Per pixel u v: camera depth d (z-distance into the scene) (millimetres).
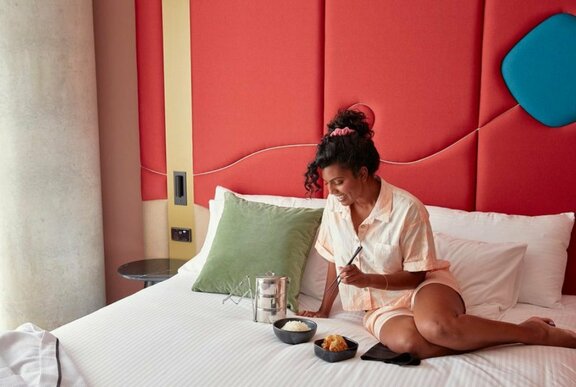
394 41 2609
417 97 2602
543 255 2301
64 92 2891
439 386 1542
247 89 2912
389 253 1976
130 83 3135
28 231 2877
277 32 2818
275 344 1856
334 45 2715
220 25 2924
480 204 2557
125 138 3186
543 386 1534
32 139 2826
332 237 2141
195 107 3031
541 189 2451
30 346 1723
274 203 2770
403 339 1791
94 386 1549
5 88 2787
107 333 1900
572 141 2389
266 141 2908
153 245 3227
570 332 1854
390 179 2688
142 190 3193
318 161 1924
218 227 2582
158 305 2207
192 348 1788
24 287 2918
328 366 1679
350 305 2125
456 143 2574
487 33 2465
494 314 2121
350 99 2723
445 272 2029
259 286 2078
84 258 3045
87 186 3035
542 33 2375
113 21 3117
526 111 2451
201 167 3061
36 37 2789
